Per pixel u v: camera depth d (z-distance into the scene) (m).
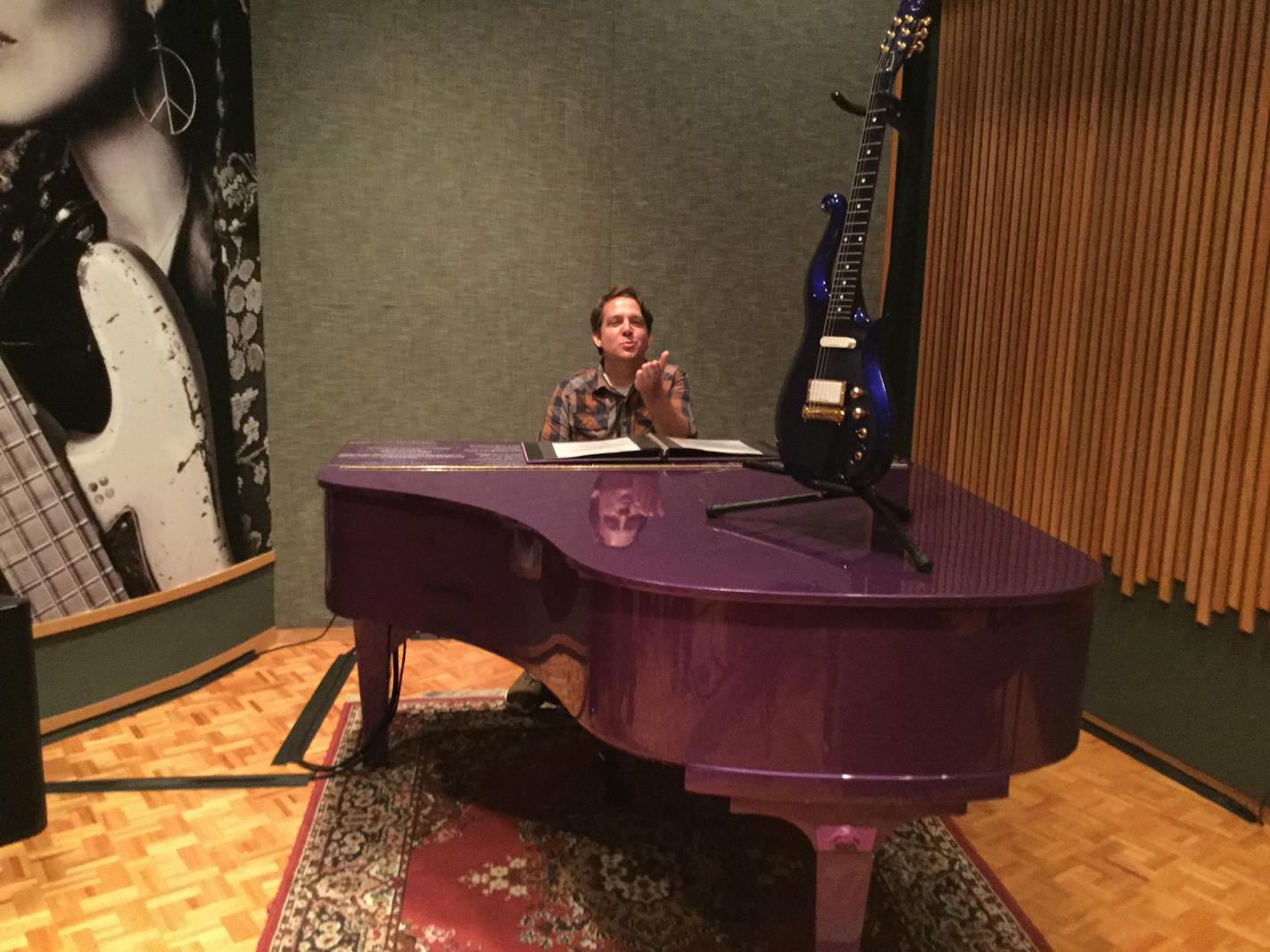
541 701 2.81
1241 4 2.28
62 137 2.48
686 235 3.61
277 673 3.13
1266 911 1.97
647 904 1.94
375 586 2.05
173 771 2.46
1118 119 2.68
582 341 3.59
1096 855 2.18
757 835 2.21
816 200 3.71
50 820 2.22
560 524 1.68
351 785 2.39
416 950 1.78
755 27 3.53
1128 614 2.77
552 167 3.44
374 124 3.25
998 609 1.29
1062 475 2.95
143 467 2.80
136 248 2.72
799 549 1.53
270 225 3.21
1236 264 2.35
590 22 3.38
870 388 1.55
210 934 1.83
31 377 2.47
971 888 2.02
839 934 1.44
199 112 2.89
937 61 3.50
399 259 3.35
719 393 3.77
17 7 2.34
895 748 1.32
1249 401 2.34
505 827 2.21
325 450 3.41
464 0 3.25
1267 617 2.35
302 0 3.11
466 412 3.52
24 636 2.09
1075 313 2.86
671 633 1.34
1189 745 2.58
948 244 3.46
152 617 2.89
